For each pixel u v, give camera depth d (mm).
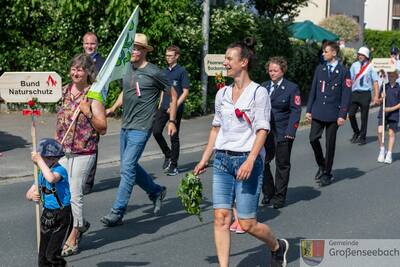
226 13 20812
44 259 6340
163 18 18141
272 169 12688
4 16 18578
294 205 9930
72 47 18641
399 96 13820
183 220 9016
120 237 8203
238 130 6395
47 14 18672
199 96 19750
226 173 6426
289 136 9570
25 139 14977
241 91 6457
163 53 18594
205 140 16062
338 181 11727
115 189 10828
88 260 7328
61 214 6289
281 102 9555
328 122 11188
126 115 8586
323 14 38188
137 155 8602
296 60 25750
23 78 6762
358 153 14930
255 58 6543
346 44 38844
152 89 8555
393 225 8805
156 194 9156
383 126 13797
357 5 41031
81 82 7375
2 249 7660
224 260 6391
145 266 7148
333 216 9281
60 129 7465
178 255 7539
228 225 6449
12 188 10797
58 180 6207
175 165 12164
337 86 11102
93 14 18328
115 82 17969
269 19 24250
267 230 6551
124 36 7434
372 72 16031
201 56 19734
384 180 11859
